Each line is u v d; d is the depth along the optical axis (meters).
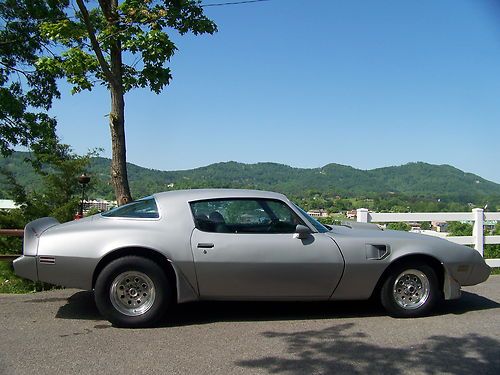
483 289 7.85
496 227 11.02
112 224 5.73
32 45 22.11
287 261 5.66
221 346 4.95
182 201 5.83
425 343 5.11
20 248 10.27
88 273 5.53
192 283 5.60
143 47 8.31
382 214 9.20
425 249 6.00
